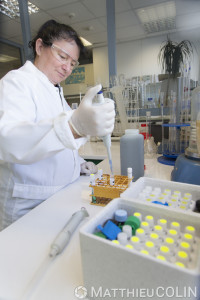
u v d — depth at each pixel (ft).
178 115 5.05
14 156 2.14
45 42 3.19
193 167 2.77
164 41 14.20
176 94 5.28
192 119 4.22
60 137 1.97
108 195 2.50
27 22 9.51
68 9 10.89
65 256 1.71
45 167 3.21
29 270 1.57
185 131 4.68
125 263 1.14
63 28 3.13
